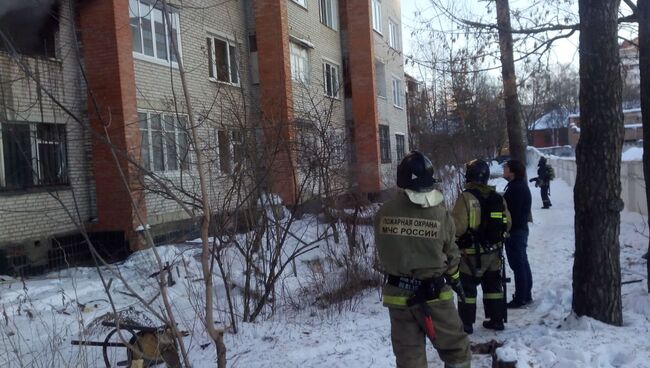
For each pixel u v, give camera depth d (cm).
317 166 820
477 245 570
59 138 1112
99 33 1222
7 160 1084
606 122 545
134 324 495
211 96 1505
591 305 554
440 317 380
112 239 1227
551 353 474
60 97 1184
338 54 2406
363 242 865
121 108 1210
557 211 1778
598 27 543
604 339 502
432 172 387
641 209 1385
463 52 839
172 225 1330
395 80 2953
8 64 1036
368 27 2384
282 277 822
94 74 1224
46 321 693
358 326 620
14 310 744
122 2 1239
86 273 1042
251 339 583
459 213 565
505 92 1074
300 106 1222
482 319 639
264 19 1791
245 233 670
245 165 662
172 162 1096
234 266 820
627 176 1512
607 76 543
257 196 672
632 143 4138
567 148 5675
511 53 823
